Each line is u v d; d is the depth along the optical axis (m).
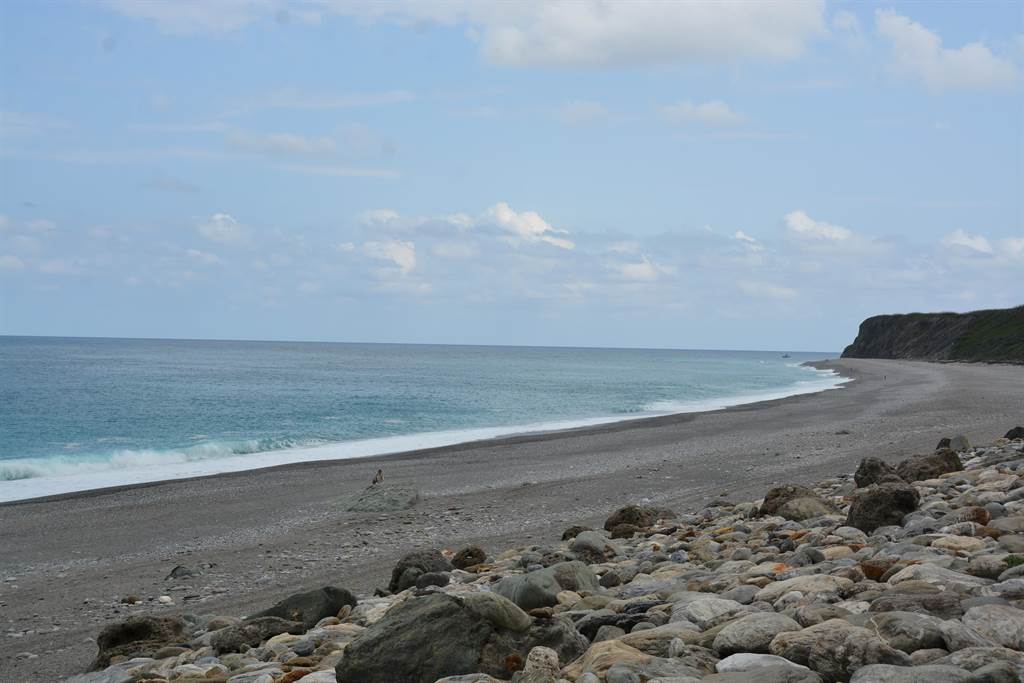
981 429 29.67
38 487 26.36
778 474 22.52
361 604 9.51
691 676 4.63
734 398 68.62
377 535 17.59
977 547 7.91
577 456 29.59
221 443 36.84
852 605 5.77
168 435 42.44
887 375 90.50
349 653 5.98
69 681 7.90
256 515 20.73
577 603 7.57
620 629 6.35
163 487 25.25
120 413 53.72
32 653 10.80
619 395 73.94
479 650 5.94
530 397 70.94
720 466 24.92
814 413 43.91
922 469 15.67
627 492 21.25
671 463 26.31
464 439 38.66
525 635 6.13
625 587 8.56
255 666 7.15
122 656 9.00
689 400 66.50
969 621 5.04
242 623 8.80
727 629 5.26
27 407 57.28
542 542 15.66
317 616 9.35
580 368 155.38
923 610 5.45
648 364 191.88
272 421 49.25
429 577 10.64
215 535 18.61
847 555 8.61
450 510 20.11
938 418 35.72
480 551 12.56
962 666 4.35
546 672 5.19
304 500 22.56
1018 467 15.05
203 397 67.75
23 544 18.19
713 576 8.45
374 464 29.27
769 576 7.89
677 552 10.55
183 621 9.99
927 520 9.58
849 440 29.44
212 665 7.49
